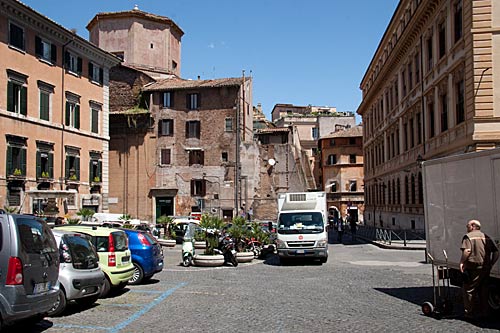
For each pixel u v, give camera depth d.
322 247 23.14
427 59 36.16
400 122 46.34
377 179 60.28
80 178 40.00
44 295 9.34
